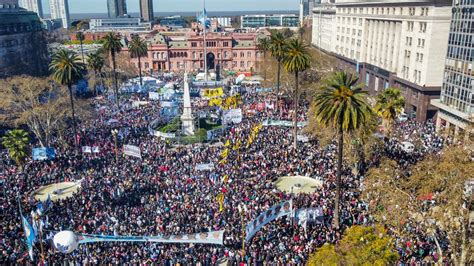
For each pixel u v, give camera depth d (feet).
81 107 283.18
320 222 147.02
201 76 532.32
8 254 125.80
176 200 162.30
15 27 467.93
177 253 129.18
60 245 104.27
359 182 180.86
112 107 343.67
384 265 97.45
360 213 152.56
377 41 387.14
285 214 143.64
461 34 246.47
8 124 256.93
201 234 130.62
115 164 206.39
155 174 191.11
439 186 115.85
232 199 161.68
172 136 267.59
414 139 231.91
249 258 126.31
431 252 128.16
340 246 103.50
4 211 155.12
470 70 237.45
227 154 208.03
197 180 182.19
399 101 225.15
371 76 400.06
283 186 186.70
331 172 192.95
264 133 260.83
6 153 229.04
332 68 416.26
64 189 186.70
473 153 113.09
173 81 495.41
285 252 127.34
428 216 117.70
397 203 120.47
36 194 181.27
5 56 439.22
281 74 353.92
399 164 190.80
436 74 295.89
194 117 299.17
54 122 244.83
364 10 415.85
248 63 639.76
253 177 188.14
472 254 113.91
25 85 251.80
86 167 205.16
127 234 137.39
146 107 346.95
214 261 128.57
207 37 631.15
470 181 108.88
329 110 150.92
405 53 330.13
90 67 387.55
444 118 268.82
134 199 165.58
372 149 193.88
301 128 269.85
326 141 206.18
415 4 310.24
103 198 165.78
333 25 526.16
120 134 263.90
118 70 478.18
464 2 241.55
